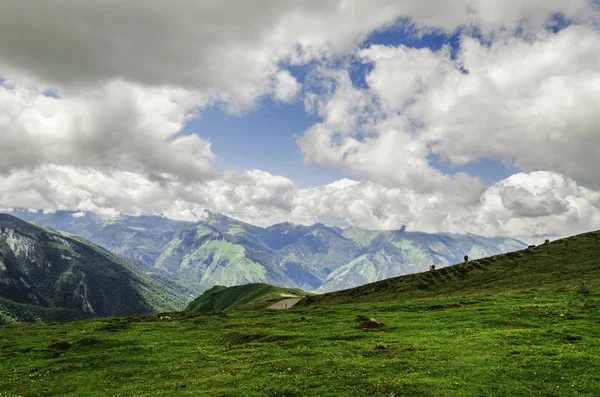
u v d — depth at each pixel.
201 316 106.62
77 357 56.62
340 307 97.75
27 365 54.66
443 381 33.66
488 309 66.31
